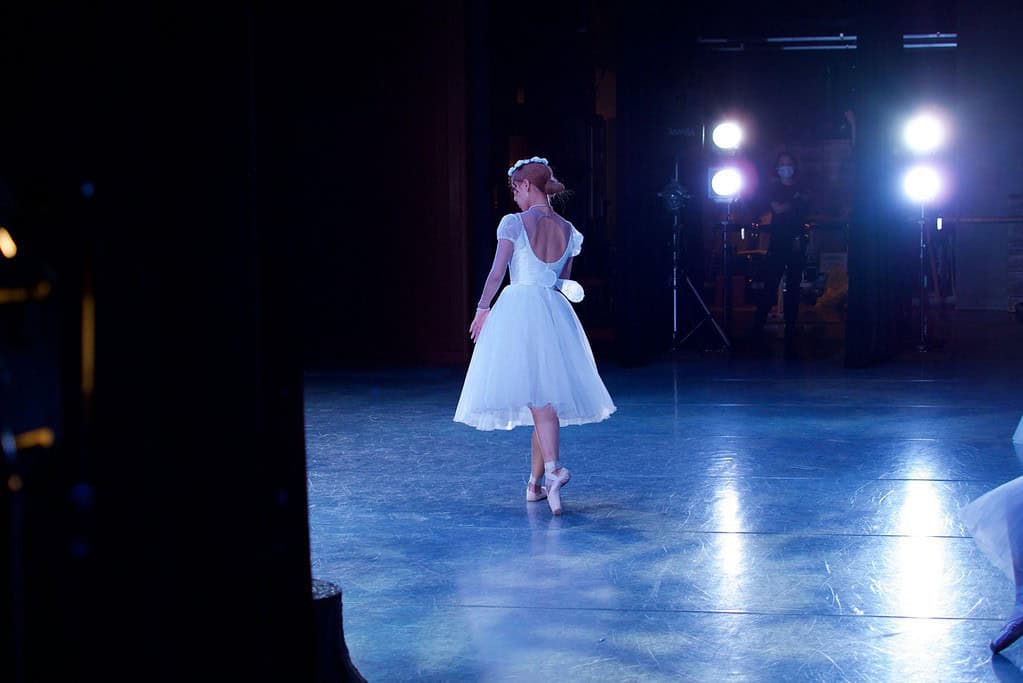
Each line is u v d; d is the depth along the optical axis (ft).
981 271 53.83
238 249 5.70
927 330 38.99
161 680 5.34
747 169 46.75
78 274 5.11
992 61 52.65
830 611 11.16
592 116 46.52
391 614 11.25
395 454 19.74
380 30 32.65
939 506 15.49
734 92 58.70
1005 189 52.65
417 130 32.83
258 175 5.96
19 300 4.88
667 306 37.50
